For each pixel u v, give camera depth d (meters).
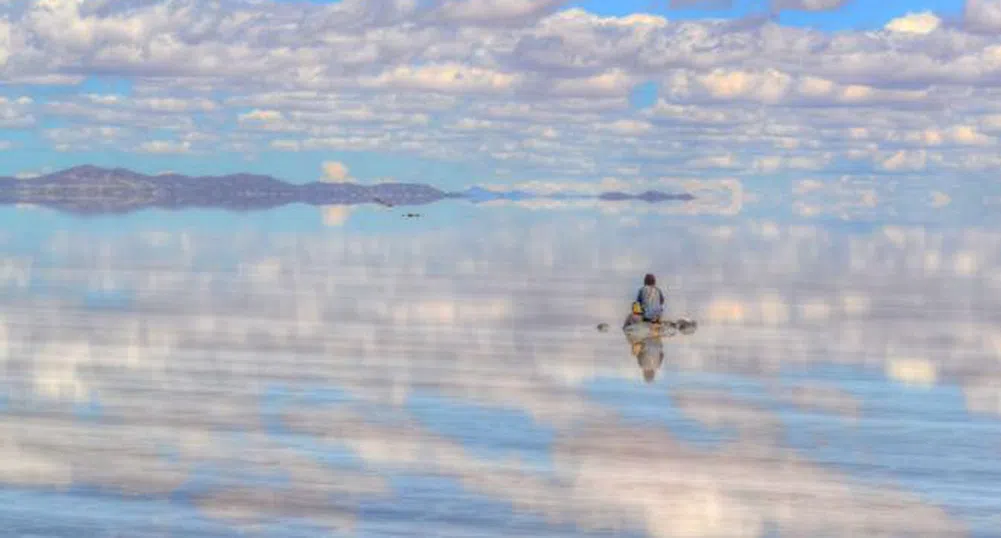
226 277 61.53
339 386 27.69
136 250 86.56
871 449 21.36
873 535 16.22
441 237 119.62
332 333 37.75
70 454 20.28
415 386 27.78
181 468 19.36
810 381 29.02
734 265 77.88
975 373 30.44
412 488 18.33
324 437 21.95
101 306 45.69
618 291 55.06
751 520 16.86
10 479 18.52
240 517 16.64
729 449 21.23
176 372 29.55
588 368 30.83
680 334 38.50
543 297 51.53
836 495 18.19
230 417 23.75
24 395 26.06
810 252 99.25
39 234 114.06
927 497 18.09
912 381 29.06
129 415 23.88
